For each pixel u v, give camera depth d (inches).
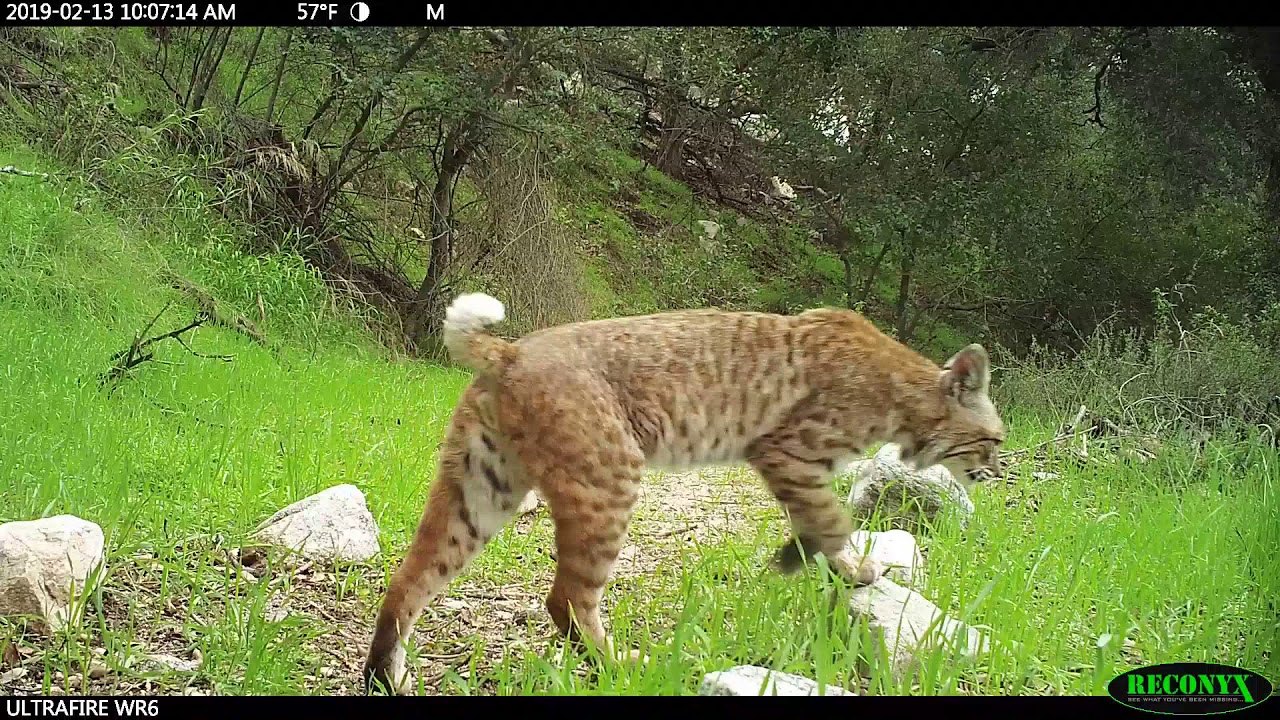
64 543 61.3
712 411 64.2
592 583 59.5
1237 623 69.4
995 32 243.0
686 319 65.6
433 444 108.7
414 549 58.7
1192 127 226.5
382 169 209.6
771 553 78.3
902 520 91.5
